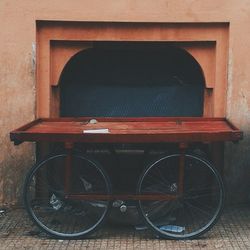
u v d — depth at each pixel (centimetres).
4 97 442
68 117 471
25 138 368
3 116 443
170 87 475
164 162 392
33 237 390
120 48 460
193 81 473
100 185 398
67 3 434
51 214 418
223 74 446
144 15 436
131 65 474
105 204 384
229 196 453
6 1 434
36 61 441
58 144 414
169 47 458
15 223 419
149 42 448
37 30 440
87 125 409
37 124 413
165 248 369
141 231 400
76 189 397
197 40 443
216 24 441
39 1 434
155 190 395
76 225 406
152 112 475
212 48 449
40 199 421
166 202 395
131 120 427
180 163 378
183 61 473
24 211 445
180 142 371
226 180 451
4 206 450
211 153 451
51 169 413
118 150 427
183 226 399
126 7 435
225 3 436
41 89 446
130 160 425
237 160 449
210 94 460
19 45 438
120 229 404
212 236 391
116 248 369
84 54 471
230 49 439
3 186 449
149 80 475
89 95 476
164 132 373
